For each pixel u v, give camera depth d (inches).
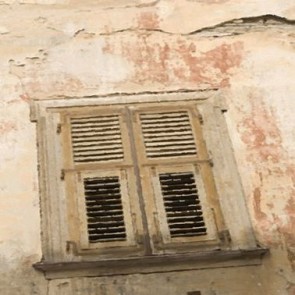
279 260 241.3
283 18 311.3
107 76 289.1
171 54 298.5
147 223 248.5
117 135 273.0
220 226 248.5
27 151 265.0
